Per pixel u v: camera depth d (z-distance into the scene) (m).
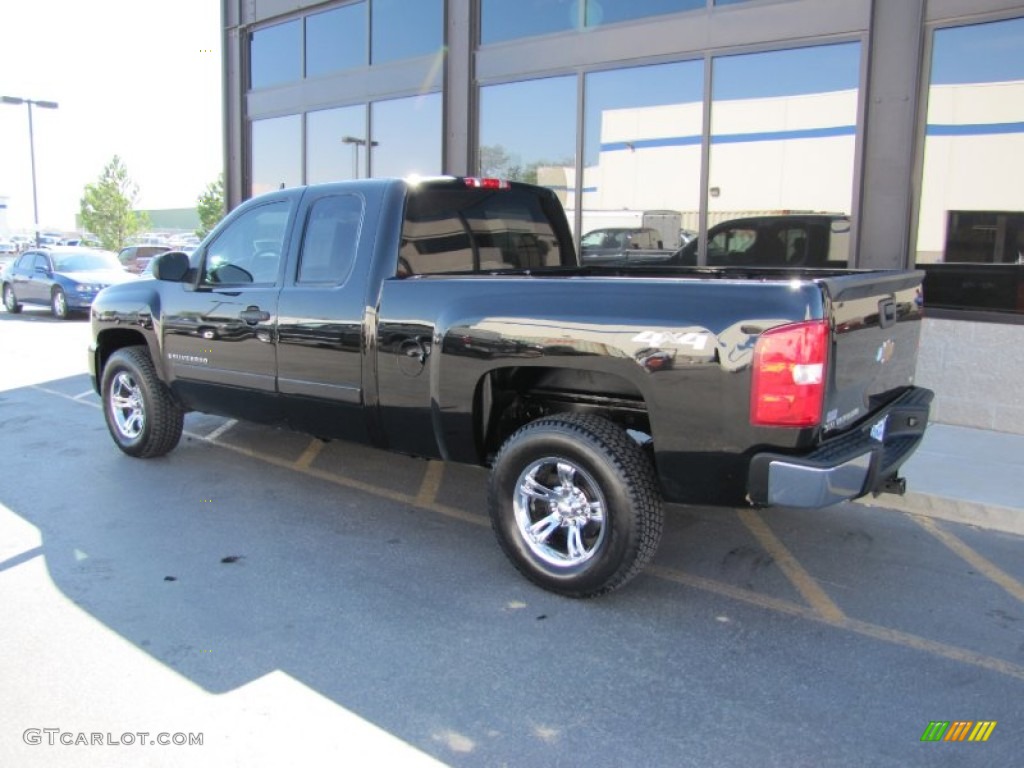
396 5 11.14
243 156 14.02
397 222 4.57
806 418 3.30
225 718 2.96
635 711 3.04
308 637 3.57
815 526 5.09
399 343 4.39
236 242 5.43
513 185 5.43
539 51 9.53
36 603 3.87
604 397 4.27
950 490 5.39
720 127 8.27
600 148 9.20
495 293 4.04
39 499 5.40
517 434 4.03
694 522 5.15
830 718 3.01
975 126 6.97
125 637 3.55
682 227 8.66
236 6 13.64
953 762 2.76
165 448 6.31
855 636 3.65
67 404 8.70
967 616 3.86
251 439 7.07
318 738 2.86
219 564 4.36
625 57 8.80
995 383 7.04
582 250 9.48
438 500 5.50
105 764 2.70
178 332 5.75
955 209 7.12
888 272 4.25
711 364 3.41
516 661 3.39
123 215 47.44
